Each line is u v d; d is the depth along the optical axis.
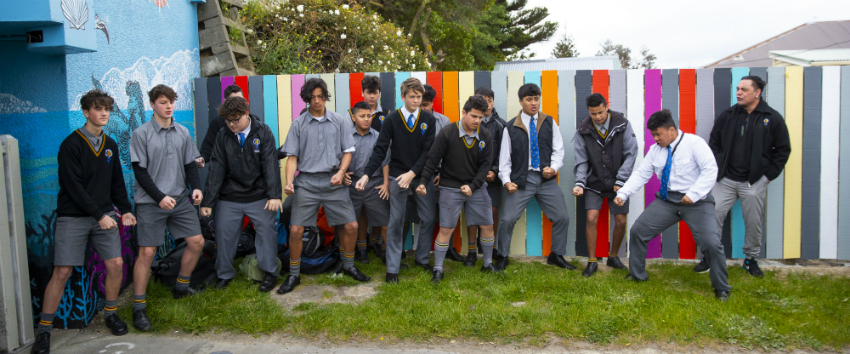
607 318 3.15
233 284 3.88
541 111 4.52
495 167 4.34
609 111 4.27
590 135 4.25
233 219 3.81
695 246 4.66
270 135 3.81
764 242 4.61
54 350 2.96
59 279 2.93
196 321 3.28
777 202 4.57
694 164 3.67
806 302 3.48
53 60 3.18
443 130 3.90
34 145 3.26
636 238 3.91
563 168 4.72
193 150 3.63
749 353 2.86
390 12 15.30
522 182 4.25
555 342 2.99
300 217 3.83
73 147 2.87
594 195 4.25
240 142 3.71
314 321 3.21
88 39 3.03
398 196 3.93
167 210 3.35
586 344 2.97
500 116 4.77
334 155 3.83
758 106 4.05
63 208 2.92
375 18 8.34
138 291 3.27
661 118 3.67
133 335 3.17
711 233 3.58
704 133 4.57
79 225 2.95
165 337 3.14
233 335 3.15
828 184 4.52
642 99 4.61
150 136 3.32
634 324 3.12
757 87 3.99
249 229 4.75
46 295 2.93
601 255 4.74
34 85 3.23
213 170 3.72
